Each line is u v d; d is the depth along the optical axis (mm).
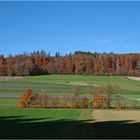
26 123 66500
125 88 186250
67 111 103000
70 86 184750
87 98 119375
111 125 63219
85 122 69625
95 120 74438
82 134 48719
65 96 122312
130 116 86250
